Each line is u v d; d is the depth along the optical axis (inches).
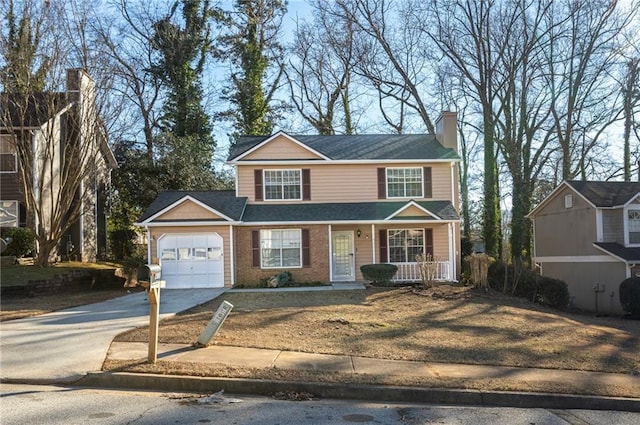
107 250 1237.7
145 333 422.9
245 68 1384.1
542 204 1112.8
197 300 644.1
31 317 520.4
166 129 1362.0
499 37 1197.7
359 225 885.8
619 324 631.8
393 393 292.8
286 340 405.7
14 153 896.3
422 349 389.4
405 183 914.1
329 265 847.7
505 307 599.5
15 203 940.0
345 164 906.1
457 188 983.0
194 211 820.6
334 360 349.7
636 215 912.9
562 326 507.2
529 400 291.6
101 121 916.6
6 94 828.0
